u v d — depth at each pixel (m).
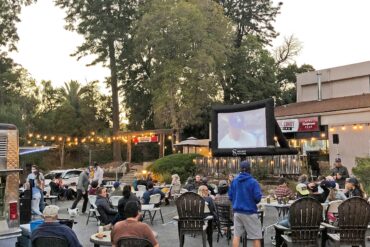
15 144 6.17
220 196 10.23
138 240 5.65
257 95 41.56
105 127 48.31
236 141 14.46
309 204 7.39
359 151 21.98
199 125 39.50
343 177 14.73
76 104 47.66
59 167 42.31
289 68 47.88
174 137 34.78
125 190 8.79
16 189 6.14
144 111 42.91
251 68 42.00
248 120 14.22
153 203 13.39
